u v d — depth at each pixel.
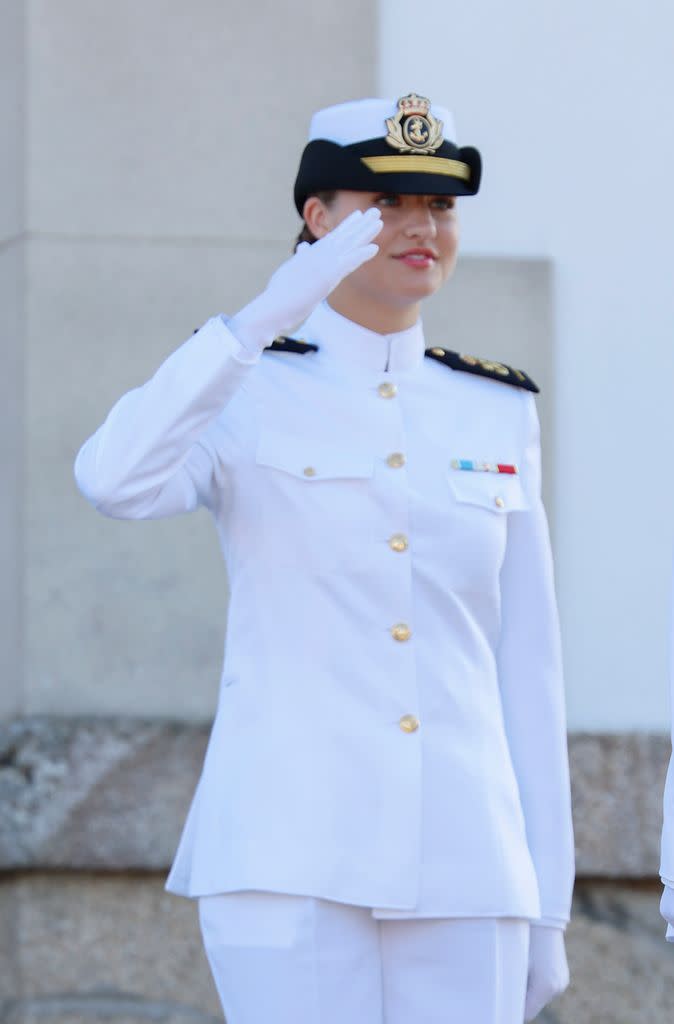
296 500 10.45
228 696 10.43
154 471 10.16
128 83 16.72
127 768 15.82
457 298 16.64
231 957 9.99
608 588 16.58
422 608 10.47
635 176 16.95
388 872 9.98
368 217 10.27
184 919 15.91
